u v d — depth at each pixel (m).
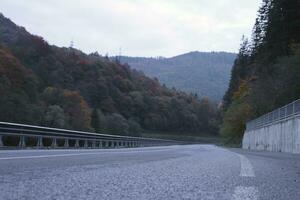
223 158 14.83
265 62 73.88
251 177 6.94
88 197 4.14
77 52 119.88
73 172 6.75
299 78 55.22
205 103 192.25
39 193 4.26
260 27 84.94
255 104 68.88
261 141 49.19
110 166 8.58
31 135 22.62
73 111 74.06
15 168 7.08
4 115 43.69
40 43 95.62
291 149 31.72
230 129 92.25
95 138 35.09
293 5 67.69
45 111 60.09
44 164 8.34
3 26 101.00
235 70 135.12
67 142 28.31
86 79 107.88
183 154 18.52
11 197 3.95
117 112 115.38
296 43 65.38
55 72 95.25
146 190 4.84
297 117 30.17
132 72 147.50
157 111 148.50
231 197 4.40
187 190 4.93
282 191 5.13
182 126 168.50
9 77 54.06
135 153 17.94
